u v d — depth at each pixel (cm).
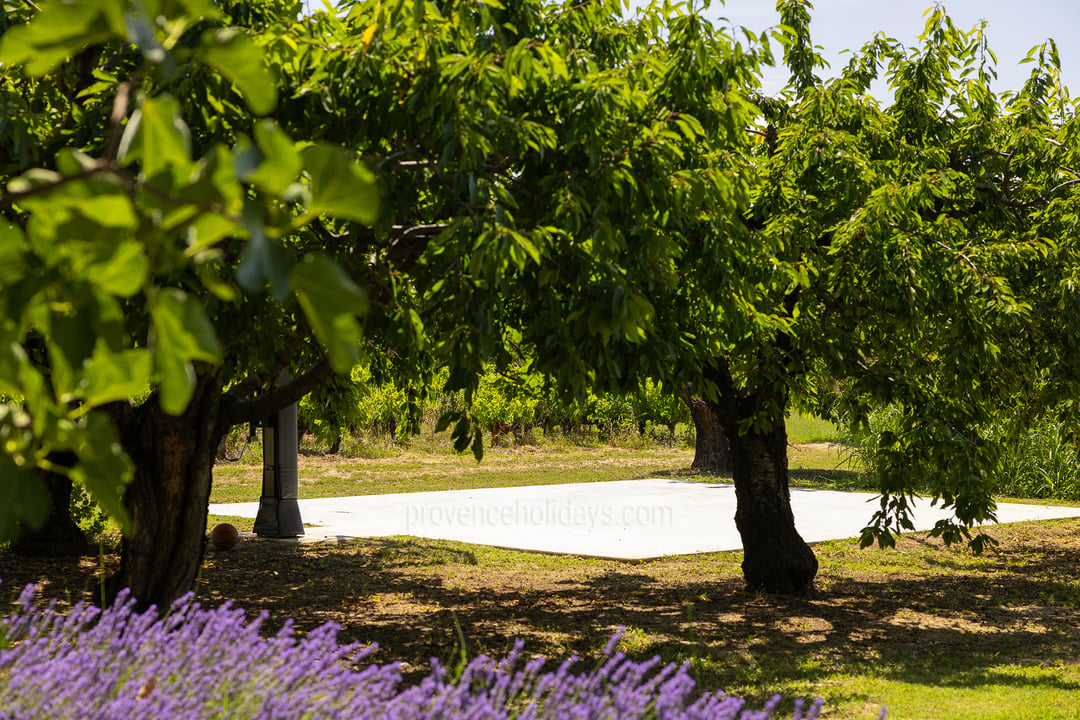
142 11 102
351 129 495
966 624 885
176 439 632
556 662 715
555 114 558
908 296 785
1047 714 579
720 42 583
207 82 471
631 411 3456
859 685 656
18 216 472
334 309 107
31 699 303
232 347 528
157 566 632
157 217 103
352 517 1689
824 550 1352
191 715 309
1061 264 925
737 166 646
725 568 1173
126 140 105
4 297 113
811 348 823
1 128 466
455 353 503
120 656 342
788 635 828
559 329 506
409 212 583
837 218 866
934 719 570
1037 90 1066
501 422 3147
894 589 1061
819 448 3378
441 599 977
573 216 493
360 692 332
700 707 344
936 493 838
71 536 1180
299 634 800
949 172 852
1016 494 2092
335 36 514
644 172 523
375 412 2920
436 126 480
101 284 111
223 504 1864
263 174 100
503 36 516
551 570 1166
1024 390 981
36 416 118
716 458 2652
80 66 529
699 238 624
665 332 614
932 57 953
